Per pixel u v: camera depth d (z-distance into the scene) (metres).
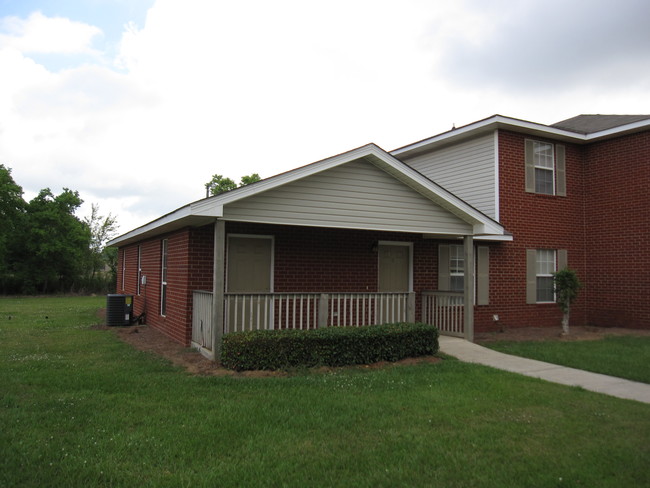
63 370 7.61
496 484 4.00
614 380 7.65
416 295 12.57
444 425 5.37
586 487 3.99
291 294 9.01
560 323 14.86
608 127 14.53
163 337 11.42
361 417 5.55
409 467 4.30
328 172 9.12
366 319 11.85
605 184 14.80
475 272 13.38
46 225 34.78
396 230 9.83
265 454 4.50
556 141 14.88
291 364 7.90
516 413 5.81
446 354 9.33
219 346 8.24
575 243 15.13
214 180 36.03
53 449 4.51
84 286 36.31
